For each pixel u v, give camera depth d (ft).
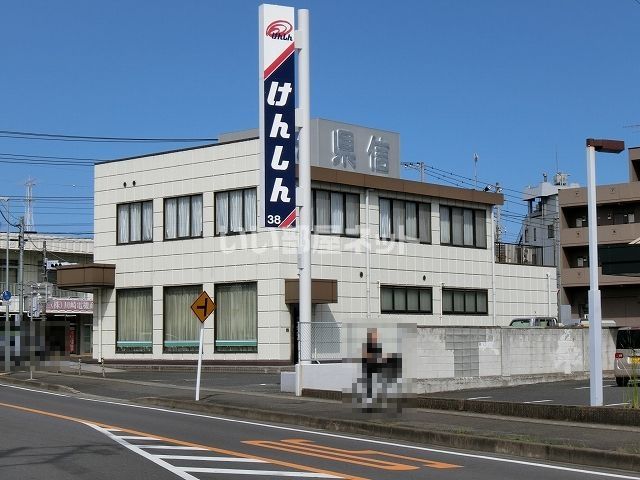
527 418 56.44
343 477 36.06
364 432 54.29
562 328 89.45
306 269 75.61
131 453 42.50
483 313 144.46
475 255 143.95
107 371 115.24
